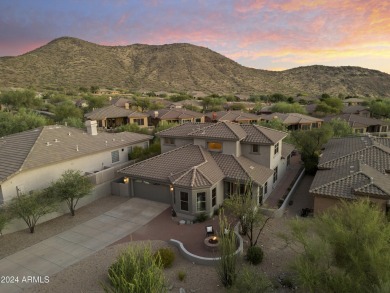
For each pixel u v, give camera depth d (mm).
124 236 18906
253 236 18531
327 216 12734
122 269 9289
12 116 46375
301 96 131625
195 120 62719
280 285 13711
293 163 36375
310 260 11172
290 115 59562
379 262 9531
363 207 12453
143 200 24922
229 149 25750
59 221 21281
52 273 14961
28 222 19328
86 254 16750
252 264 15445
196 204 20922
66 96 92562
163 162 25266
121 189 25969
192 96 120250
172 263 15656
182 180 21250
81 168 26844
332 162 25891
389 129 61375
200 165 23078
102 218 21688
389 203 18016
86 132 31188
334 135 42906
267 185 25328
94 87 122250
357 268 10164
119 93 127312
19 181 21625
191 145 27172
